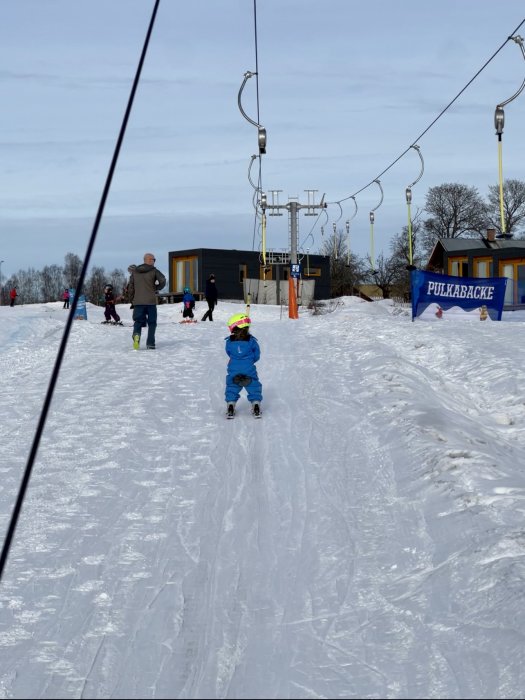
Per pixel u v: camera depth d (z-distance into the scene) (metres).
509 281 46.94
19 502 4.17
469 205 88.38
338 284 85.38
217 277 64.69
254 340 12.08
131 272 19.17
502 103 22.73
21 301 132.62
